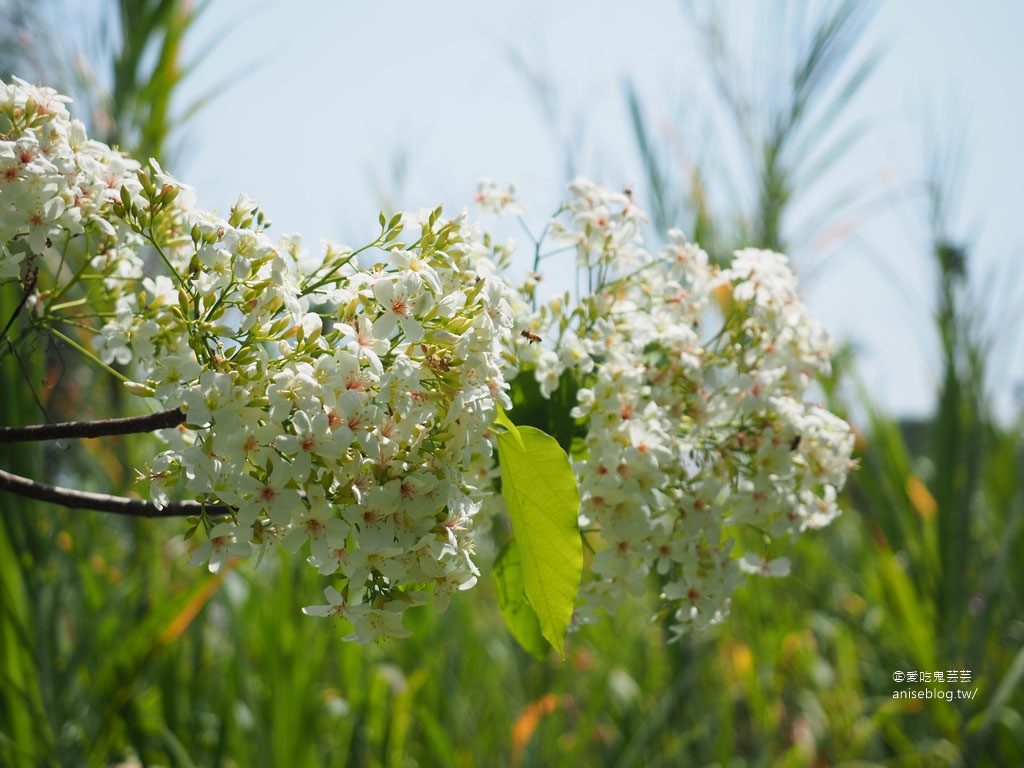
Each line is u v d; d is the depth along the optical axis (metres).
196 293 1.06
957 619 2.18
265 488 1.02
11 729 1.69
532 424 1.23
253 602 2.10
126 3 2.00
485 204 1.29
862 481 2.30
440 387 1.05
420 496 1.04
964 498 2.28
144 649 1.82
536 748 2.29
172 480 1.08
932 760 2.39
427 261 1.09
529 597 1.12
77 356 1.37
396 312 1.05
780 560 1.27
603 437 1.19
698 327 1.29
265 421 1.03
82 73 2.05
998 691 2.12
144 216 1.10
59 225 1.08
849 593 2.84
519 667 2.64
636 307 1.27
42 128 1.08
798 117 2.39
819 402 1.30
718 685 2.73
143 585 2.04
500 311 1.09
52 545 1.77
